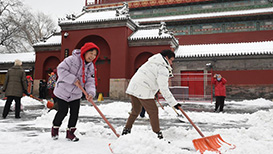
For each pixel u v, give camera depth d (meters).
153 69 3.30
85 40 21.58
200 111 8.97
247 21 24.91
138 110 3.52
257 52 18.59
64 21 21.16
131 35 21.08
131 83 3.42
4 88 6.21
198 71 20.16
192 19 26.19
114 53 19.59
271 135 3.95
